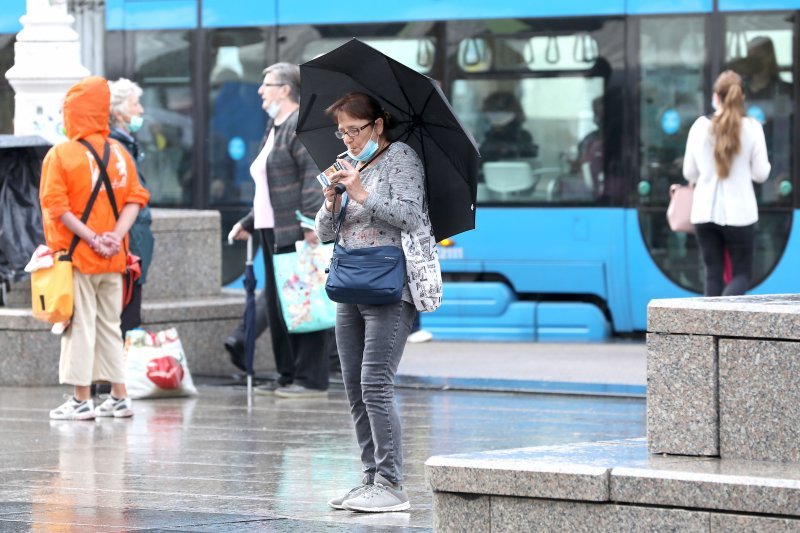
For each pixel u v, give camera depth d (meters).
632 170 39.41
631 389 29.06
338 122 17.58
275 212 27.62
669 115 39.16
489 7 40.28
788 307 14.66
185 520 17.48
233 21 42.19
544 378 31.09
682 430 15.09
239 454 22.27
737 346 14.85
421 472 20.58
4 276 30.50
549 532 14.49
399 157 17.48
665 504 14.03
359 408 18.25
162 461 21.69
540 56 40.00
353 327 18.11
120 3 43.06
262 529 16.97
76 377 25.45
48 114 33.28
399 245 17.59
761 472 14.09
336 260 17.56
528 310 39.78
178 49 42.72
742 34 38.53
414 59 40.81
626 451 15.45
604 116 39.56
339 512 17.97
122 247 25.59
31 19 33.34
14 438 23.88
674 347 15.11
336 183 17.23
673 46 39.09
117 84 28.33
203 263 33.66
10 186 30.66
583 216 39.72
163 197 42.94
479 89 40.41
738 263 33.38
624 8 39.41
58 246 24.97
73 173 24.78
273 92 27.50
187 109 42.66
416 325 40.25
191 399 28.38
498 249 40.28
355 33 41.19
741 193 32.88
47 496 19.06
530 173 40.09
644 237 39.47
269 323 28.83
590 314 39.53
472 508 14.80
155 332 31.41
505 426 24.78
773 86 38.28
